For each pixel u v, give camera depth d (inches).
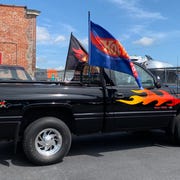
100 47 259.9
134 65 281.4
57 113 245.4
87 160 250.4
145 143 311.9
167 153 272.5
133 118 269.1
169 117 289.3
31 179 206.5
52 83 250.8
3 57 764.6
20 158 254.2
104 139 331.0
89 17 260.7
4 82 235.5
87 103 248.4
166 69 587.2
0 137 225.3
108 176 211.9
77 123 246.5
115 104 260.2
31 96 229.9
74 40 287.1
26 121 236.7
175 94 293.1
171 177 210.1
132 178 207.9
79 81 274.8
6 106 222.8
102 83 259.1
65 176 212.2
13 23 772.6
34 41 794.8
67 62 287.7
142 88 277.1
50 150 237.6
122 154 269.3
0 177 210.2
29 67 789.9
